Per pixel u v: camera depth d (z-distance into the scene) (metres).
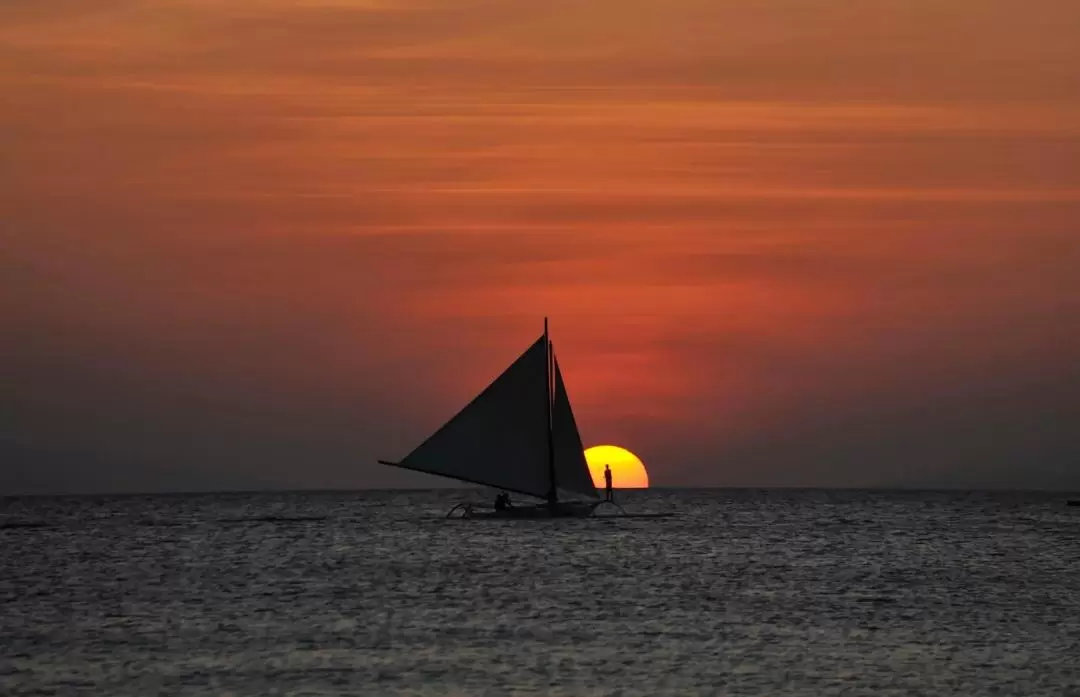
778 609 178.62
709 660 136.50
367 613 174.50
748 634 154.50
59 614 173.88
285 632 156.38
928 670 130.88
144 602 188.12
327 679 126.81
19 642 148.75
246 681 125.94
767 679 126.38
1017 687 122.94
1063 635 153.62
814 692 120.44
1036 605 183.75
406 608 180.00
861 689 121.81
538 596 194.50
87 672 130.50
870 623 164.12
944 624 163.25
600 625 162.25
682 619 167.88
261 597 193.88
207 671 131.00
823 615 172.00
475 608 179.88
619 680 126.00
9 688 123.12
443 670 131.25
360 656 139.25
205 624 163.50
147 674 129.50
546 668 132.12
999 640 149.75
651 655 139.50
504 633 155.50
